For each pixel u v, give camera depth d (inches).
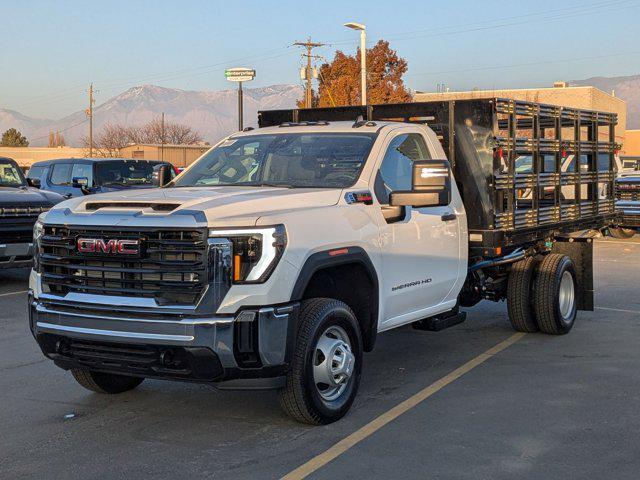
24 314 399.5
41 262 218.2
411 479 181.9
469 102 297.6
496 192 300.2
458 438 210.2
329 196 232.7
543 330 344.2
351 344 230.2
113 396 257.6
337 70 1892.2
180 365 200.7
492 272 343.0
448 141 303.0
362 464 191.6
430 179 238.7
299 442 208.2
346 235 226.4
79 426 225.8
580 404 241.3
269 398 251.6
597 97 2239.2
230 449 203.8
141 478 184.9
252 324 198.5
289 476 184.5
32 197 466.0
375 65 1844.2
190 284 196.7
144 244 201.2
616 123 418.3
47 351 221.8
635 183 737.6
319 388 223.1
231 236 197.8
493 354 311.4
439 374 281.0
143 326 199.5
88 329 207.6
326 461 193.8
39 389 266.4
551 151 342.6
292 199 222.4
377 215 244.8
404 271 258.5
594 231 398.9
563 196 382.9
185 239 197.9
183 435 216.1
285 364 205.2
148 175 743.7
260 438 212.2
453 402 244.7
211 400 250.8
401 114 317.4
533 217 327.9
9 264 454.9
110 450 204.8
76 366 220.2
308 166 256.7
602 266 581.3
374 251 240.5
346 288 243.1
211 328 194.9
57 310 213.6
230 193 225.3
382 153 258.8
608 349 318.7
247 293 197.3
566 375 277.3
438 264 279.1
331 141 263.4
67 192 716.0
